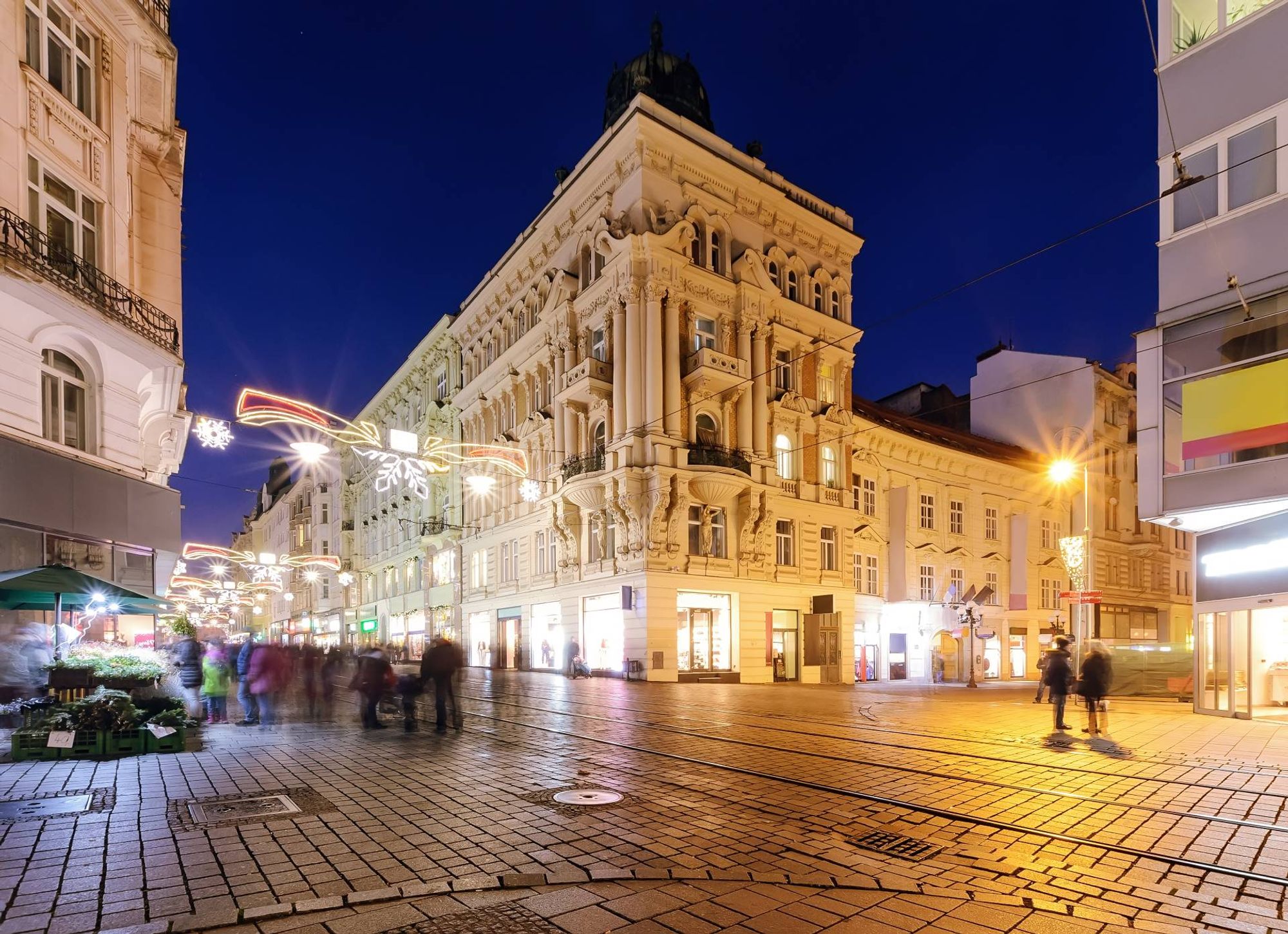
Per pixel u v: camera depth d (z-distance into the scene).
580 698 17.77
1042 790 7.70
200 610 57.44
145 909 4.34
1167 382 14.25
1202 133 14.09
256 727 12.76
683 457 24.75
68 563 13.81
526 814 6.59
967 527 37.34
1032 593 39.34
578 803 6.96
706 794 7.43
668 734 11.70
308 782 7.91
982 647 36.38
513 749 10.20
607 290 26.38
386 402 49.88
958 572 36.41
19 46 12.71
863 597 31.78
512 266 32.84
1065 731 11.95
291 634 57.72
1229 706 14.07
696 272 25.83
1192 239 14.07
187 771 8.52
